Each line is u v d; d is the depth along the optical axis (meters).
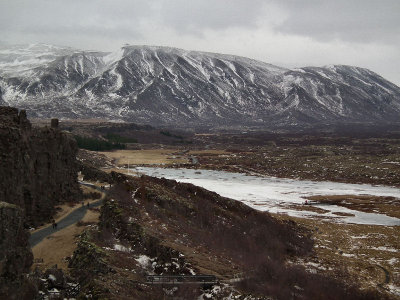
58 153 74.69
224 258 60.34
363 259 80.31
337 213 127.81
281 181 193.38
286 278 57.16
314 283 57.53
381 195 158.38
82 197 79.69
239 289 48.47
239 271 54.28
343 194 160.12
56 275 40.50
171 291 44.91
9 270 33.12
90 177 103.00
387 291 62.16
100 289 37.50
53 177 71.94
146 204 77.00
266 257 66.31
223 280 50.00
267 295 49.12
